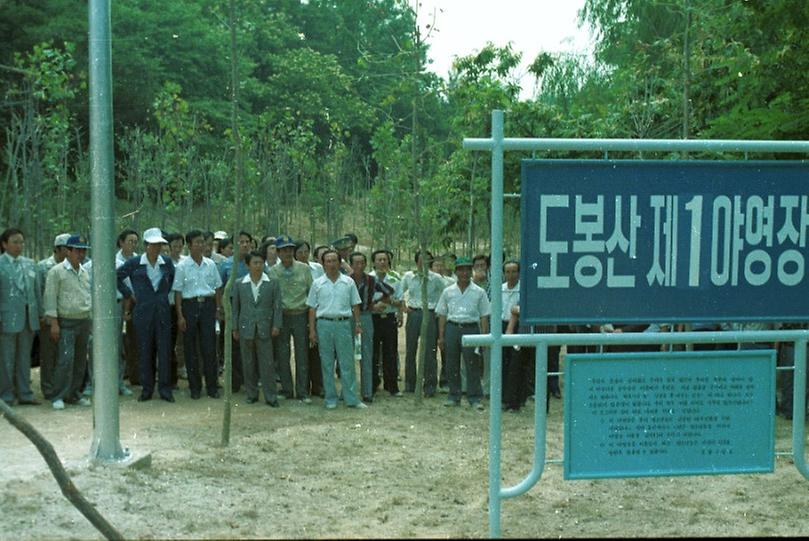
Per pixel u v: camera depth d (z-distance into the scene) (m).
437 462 8.62
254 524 6.48
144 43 35.88
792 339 5.76
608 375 5.65
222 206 28.27
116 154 35.44
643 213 5.65
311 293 11.45
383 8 13.33
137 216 22.75
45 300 10.76
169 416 10.52
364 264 12.00
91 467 7.41
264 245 12.86
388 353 12.34
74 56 31.03
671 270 5.70
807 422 10.21
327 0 44.38
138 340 11.34
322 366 11.33
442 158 22.34
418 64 11.91
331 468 8.31
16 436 9.05
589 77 20.38
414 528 6.50
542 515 6.91
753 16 11.24
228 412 8.97
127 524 6.23
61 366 10.75
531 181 5.56
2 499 6.46
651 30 17.38
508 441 9.55
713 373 5.72
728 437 5.75
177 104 16.09
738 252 5.74
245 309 11.35
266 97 37.12
